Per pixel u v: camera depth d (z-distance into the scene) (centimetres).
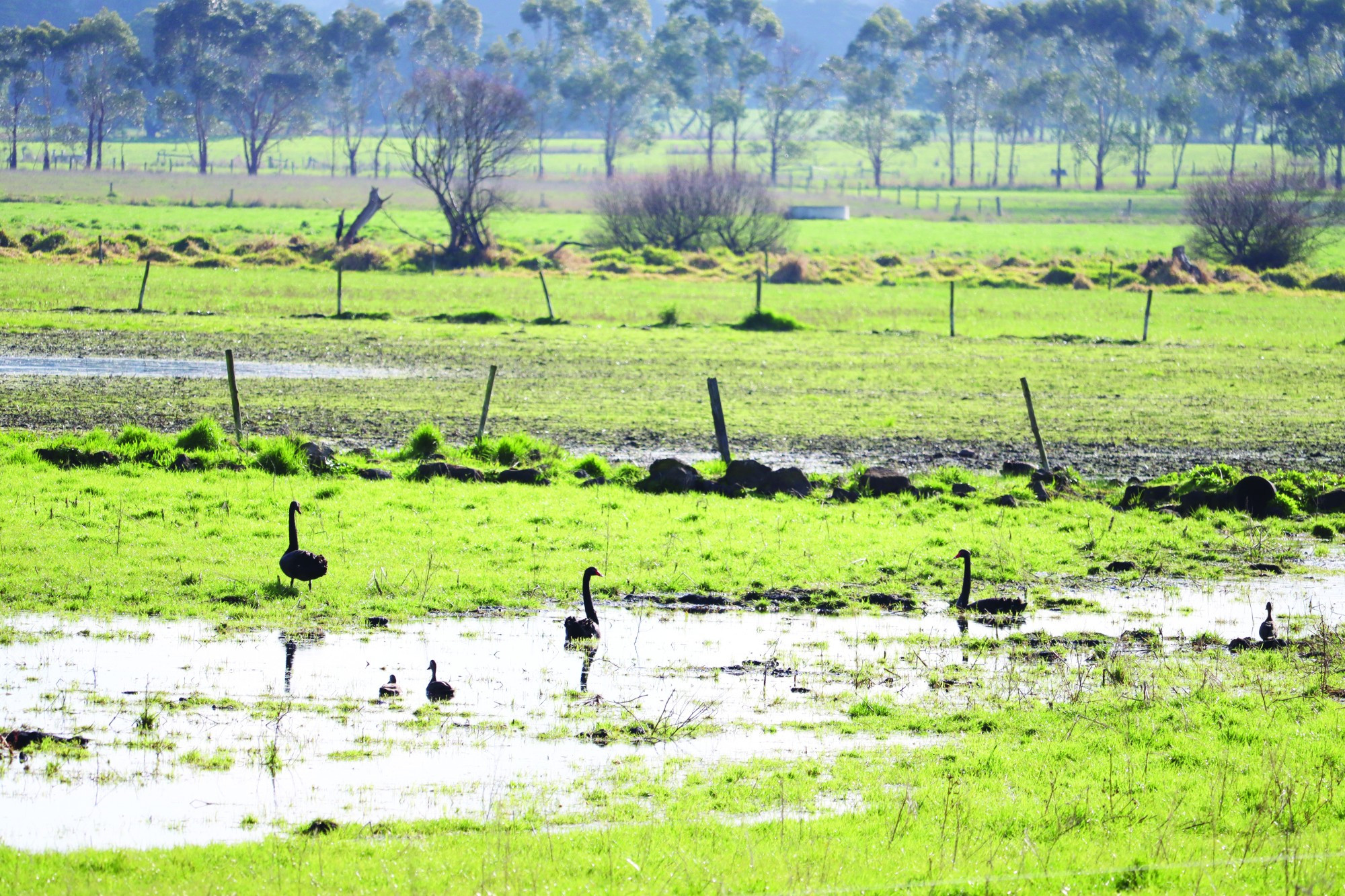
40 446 8438
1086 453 10119
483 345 15662
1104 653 5250
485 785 3688
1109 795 3494
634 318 19250
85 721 4181
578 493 8094
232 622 5334
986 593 6191
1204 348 17325
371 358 14325
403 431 10200
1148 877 2928
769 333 17838
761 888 2836
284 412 10831
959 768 3791
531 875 2911
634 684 4706
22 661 4766
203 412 10675
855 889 2831
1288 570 6838
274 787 3662
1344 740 3981
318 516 7188
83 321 16400
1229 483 8381
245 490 7756
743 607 5866
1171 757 3878
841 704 4516
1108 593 6291
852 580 6331
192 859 3066
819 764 3878
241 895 2816
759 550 6788
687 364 14625
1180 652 5269
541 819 3412
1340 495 8244
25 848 3203
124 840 3281
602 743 4081
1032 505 8162
